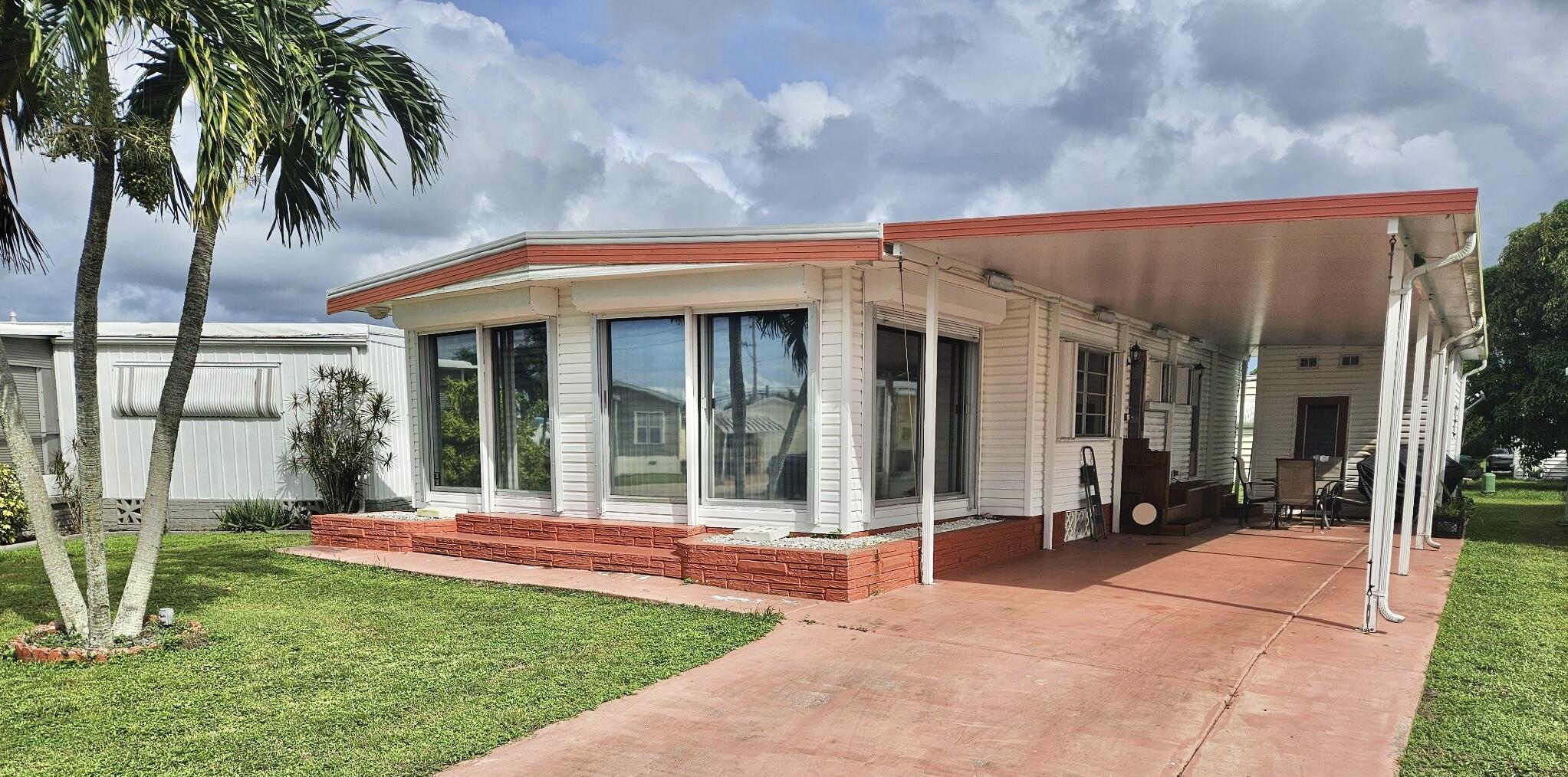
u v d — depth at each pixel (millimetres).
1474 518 14055
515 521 9188
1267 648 5523
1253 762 3807
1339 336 13789
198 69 4863
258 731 4195
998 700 4590
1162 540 10516
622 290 8406
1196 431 14758
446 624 6277
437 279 9148
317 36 5797
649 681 4922
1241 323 11906
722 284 7875
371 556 9320
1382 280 7547
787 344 8047
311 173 6551
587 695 4691
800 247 7062
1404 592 7254
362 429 12531
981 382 9539
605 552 8141
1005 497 9570
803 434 7988
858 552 6863
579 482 9023
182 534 12195
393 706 4551
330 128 5793
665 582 7629
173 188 5465
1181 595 7070
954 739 4094
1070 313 10109
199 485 12859
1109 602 6797
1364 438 15516
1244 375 18359
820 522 7777
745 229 7234
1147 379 12305
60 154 4953
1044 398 9672
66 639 5680
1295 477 11812
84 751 3969
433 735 4141
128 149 5043
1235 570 8297
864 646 5578
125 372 12633
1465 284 7500
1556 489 23047
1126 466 11328
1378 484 5914
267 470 12812
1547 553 9664
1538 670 5086
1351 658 5277
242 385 12633
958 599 6898
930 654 5410
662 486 8641
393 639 5875
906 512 8539
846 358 7645
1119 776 3686
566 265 7902
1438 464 11367
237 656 5488
